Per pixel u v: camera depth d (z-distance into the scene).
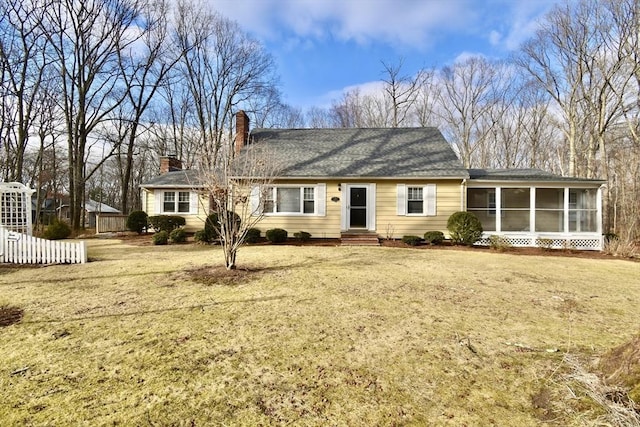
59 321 4.61
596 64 21.64
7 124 19.38
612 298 5.95
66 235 15.74
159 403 2.76
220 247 12.23
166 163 19.64
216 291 6.11
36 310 5.05
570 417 2.50
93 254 10.41
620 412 2.40
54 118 21.16
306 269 8.03
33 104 19.92
